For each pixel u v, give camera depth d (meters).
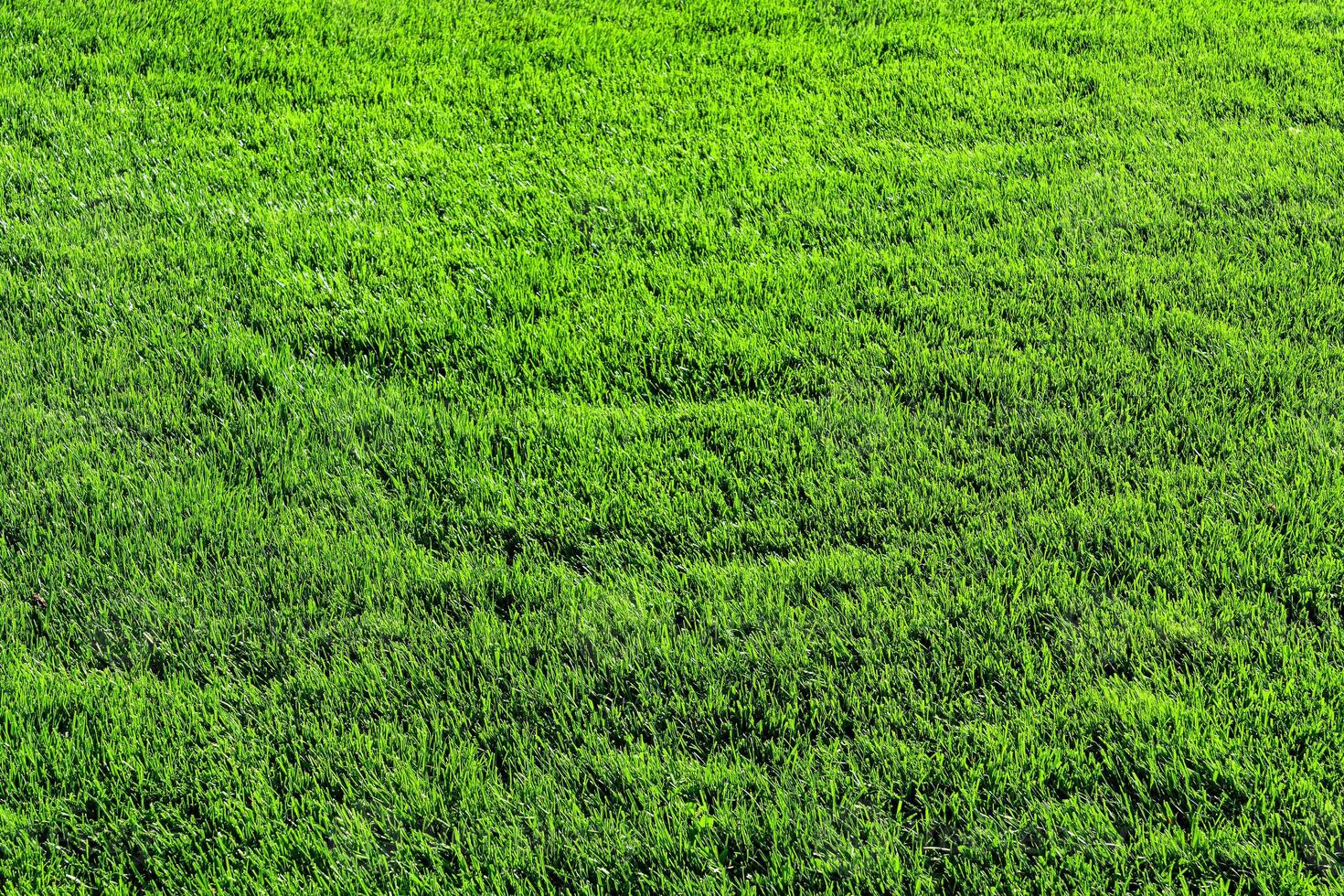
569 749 2.96
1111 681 3.04
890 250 5.14
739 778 2.86
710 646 3.20
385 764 2.91
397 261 5.02
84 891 2.65
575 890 2.66
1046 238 5.17
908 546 3.52
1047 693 3.02
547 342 4.49
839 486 3.72
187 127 6.09
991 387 4.20
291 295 4.76
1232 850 2.62
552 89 6.68
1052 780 2.83
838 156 5.95
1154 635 3.14
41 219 5.17
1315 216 5.23
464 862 2.69
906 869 2.66
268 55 6.88
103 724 2.96
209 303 4.67
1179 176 5.66
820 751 2.90
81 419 3.99
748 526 3.60
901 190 5.63
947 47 7.27
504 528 3.64
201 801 2.82
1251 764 2.79
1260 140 6.04
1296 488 3.64
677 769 2.88
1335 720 2.88
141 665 3.14
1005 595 3.33
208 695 3.04
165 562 3.44
